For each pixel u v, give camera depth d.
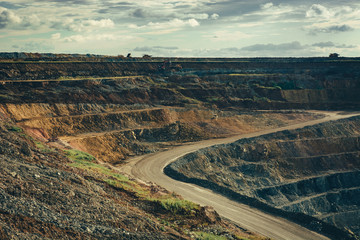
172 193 41.31
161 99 104.50
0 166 24.75
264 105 118.12
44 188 23.83
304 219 40.69
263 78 141.00
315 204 70.56
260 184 67.69
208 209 35.97
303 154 81.00
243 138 78.50
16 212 19.00
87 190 28.23
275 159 76.56
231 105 114.69
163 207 33.22
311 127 91.81
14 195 21.22
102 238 20.45
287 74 145.12
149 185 43.03
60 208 22.20
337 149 86.44
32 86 87.06
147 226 25.20
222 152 70.56
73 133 69.12
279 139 83.38
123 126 77.00
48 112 75.00
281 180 71.38
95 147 63.59
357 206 74.44
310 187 74.12
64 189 25.09
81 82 95.69
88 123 73.88
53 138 59.94
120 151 65.56
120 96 96.19
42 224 18.94
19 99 76.62
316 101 130.38
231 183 63.16
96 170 40.81
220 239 29.14
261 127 93.75
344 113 115.75
